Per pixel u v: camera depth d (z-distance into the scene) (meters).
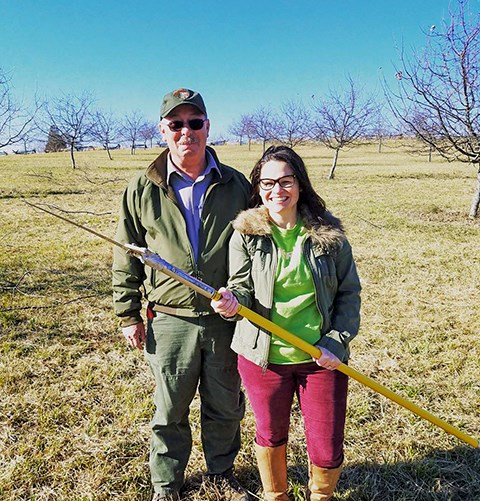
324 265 2.13
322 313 2.15
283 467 2.32
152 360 2.41
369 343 4.63
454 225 10.72
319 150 48.22
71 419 3.39
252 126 48.53
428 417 2.34
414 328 4.98
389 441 3.17
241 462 2.95
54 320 5.18
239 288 2.20
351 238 9.34
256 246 2.17
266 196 2.14
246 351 2.19
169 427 2.49
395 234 9.70
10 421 3.36
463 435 2.43
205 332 2.33
